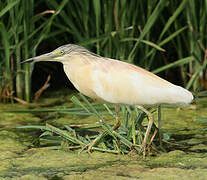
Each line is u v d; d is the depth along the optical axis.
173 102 7.90
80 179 7.24
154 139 9.26
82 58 8.29
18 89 12.07
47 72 13.70
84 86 8.28
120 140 8.46
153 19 11.43
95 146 8.57
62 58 8.34
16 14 11.34
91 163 7.98
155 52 12.36
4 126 10.27
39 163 8.02
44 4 12.93
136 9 11.91
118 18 11.95
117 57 12.23
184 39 12.69
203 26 12.48
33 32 11.52
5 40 11.14
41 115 11.16
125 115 10.29
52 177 7.36
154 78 8.02
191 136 9.41
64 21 12.87
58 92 13.16
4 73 11.94
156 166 7.76
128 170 7.57
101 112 9.80
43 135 9.17
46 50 13.44
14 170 7.71
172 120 10.46
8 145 8.99
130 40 12.18
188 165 7.79
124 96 8.00
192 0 12.04
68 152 8.49
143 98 7.94
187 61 12.19
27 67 11.86
